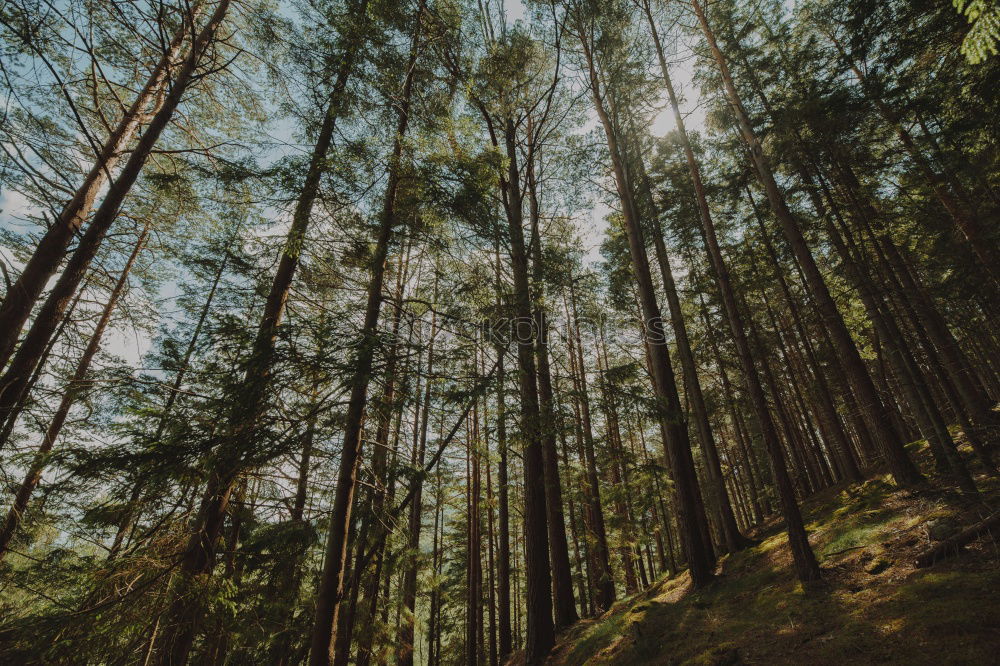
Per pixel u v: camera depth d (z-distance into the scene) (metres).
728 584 8.46
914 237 11.84
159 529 5.63
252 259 8.07
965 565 5.01
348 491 5.74
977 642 3.53
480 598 16.12
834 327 10.67
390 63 7.37
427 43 7.71
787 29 14.41
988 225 9.23
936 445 9.56
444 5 7.59
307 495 7.83
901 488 9.25
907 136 11.46
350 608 7.24
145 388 5.73
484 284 7.96
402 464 7.25
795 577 7.05
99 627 4.54
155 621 4.96
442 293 7.79
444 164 6.55
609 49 12.34
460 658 21.36
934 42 8.56
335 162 6.09
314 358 4.79
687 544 9.60
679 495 9.94
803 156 12.23
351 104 7.35
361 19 6.85
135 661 4.92
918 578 5.18
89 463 4.51
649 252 18.45
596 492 15.14
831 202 11.58
